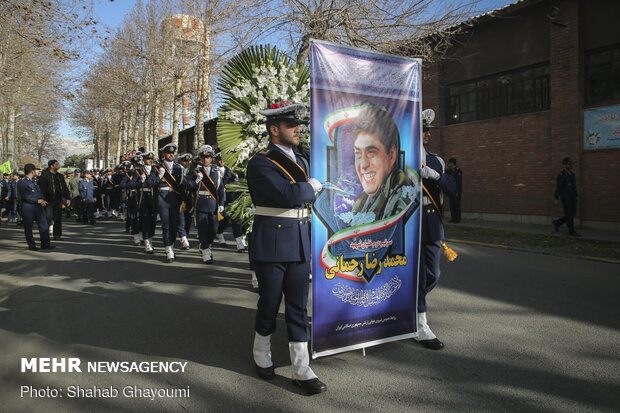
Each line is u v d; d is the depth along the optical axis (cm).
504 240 954
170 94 2370
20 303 507
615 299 514
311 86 310
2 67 1443
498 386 302
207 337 399
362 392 296
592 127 1091
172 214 746
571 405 276
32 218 905
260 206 314
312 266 316
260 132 472
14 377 324
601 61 1087
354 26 965
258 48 500
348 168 328
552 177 1170
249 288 569
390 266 352
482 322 436
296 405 280
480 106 1352
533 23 1206
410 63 358
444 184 377
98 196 1759
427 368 332
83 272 667
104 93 2952
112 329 419
